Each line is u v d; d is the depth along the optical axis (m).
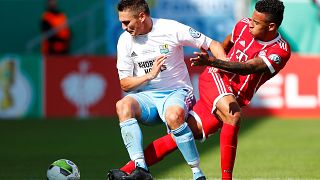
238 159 34.31
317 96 51.81
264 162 33.25
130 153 23.38
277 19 23.22
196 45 24.30
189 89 24.92
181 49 24.66
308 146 38.78
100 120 50.56
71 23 65.12
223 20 61.06
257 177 28.55
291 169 30.98
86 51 65.12
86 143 40.41
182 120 23.52
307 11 61.72
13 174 29.89
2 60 51.12
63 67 51.41
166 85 24.52
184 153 23.70
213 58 22.30
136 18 23.59
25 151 37.41
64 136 43.22
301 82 51.75
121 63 24.34
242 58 24.00
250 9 60.66
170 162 33.31
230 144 23.77
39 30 66.81
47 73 51.44
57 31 61.19
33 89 51.41
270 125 47.97
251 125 47.97
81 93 51.56
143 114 24.22
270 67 23.30
